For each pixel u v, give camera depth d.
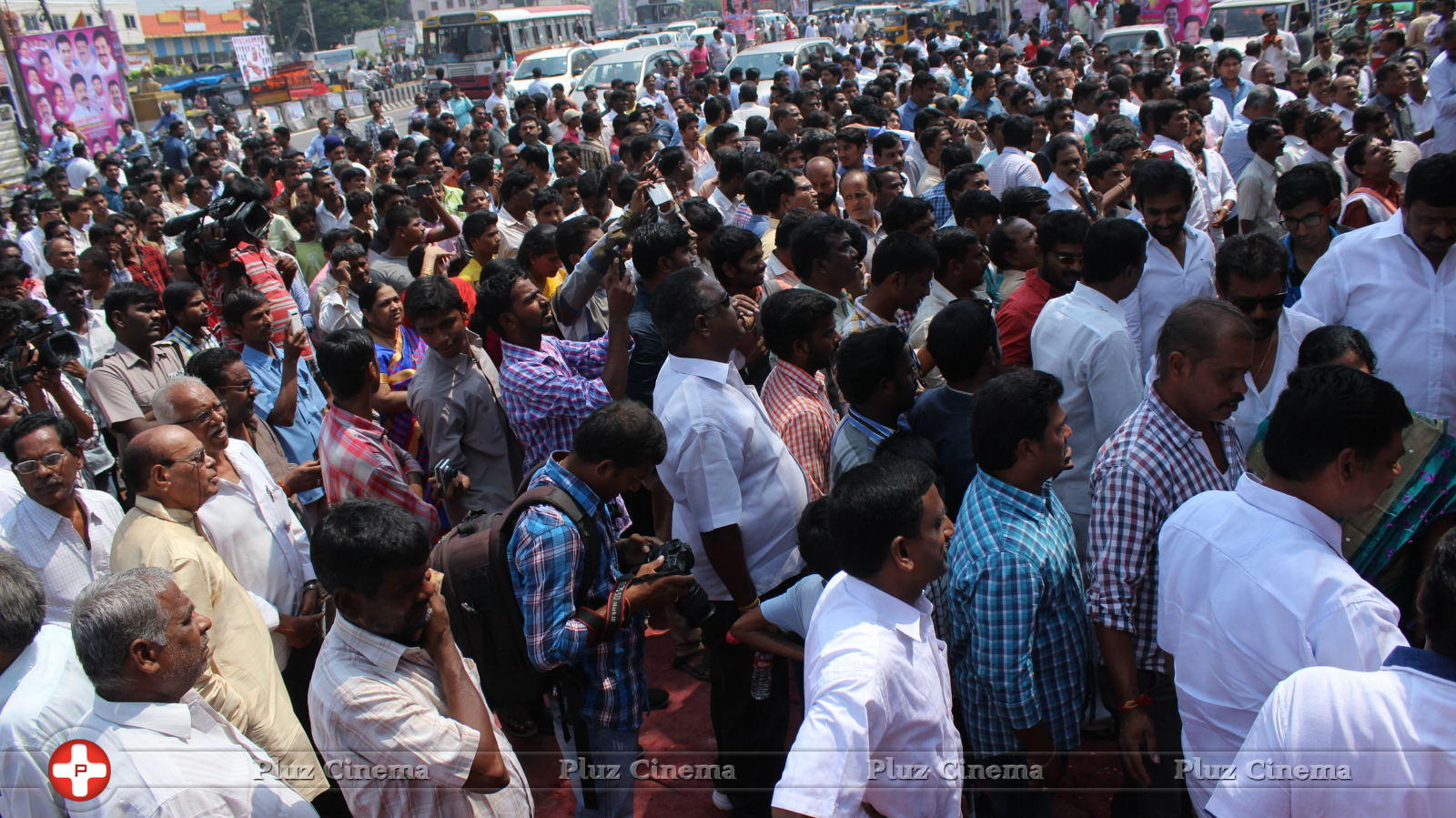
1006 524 2.65
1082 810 3.44
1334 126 7.04
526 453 4.20
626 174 8.34
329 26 95.12
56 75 24.27
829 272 4.32
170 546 3.04
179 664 2.37
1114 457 2.87
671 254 4.61
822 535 2.91
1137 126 10.15
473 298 6.25
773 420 3.68
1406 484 2.73
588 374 4.86
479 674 2.93
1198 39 19.80
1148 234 4.02
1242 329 2.68
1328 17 19.19
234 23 91.12
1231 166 8.84
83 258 7.22
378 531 2.22
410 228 7.04
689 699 4.36
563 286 5.10
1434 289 3.74
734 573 3.28
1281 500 2.24
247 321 5.09
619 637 3.06
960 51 18.52
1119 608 2.80
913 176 9.95
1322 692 1.82
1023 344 4.44
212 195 12.27
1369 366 3.14
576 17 34.62
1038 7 29.08
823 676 2.12
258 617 3.28
